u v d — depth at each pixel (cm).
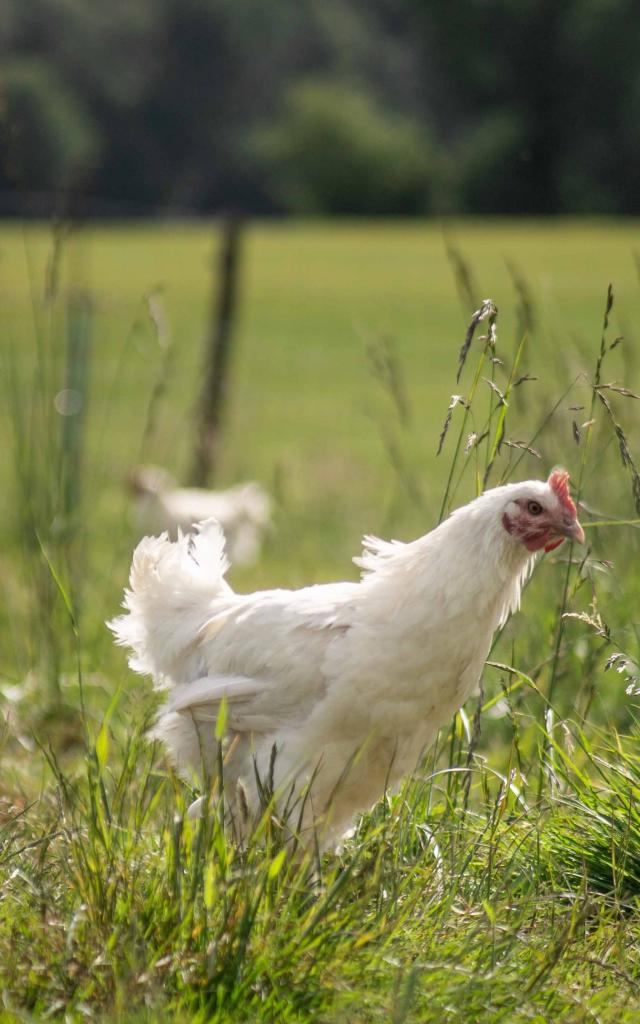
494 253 4925
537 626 852
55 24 11050
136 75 11438
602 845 629
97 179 11294
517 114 9669
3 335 2673
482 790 741
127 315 3431
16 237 4581
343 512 1797
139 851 571
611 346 671
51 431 966
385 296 4238
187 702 665
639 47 9106
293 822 639
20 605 1128
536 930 571
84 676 938
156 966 491
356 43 12362
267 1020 481
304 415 2730
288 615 655
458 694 638
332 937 507
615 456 1005
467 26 9544
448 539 626
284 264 4916
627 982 536
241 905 506
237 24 11888
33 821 661
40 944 509
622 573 931
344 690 627
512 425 1112
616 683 854
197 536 760
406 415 857
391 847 585
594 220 9238
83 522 1102
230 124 11931
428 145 10338
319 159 10044
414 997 482
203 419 1908
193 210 11156
